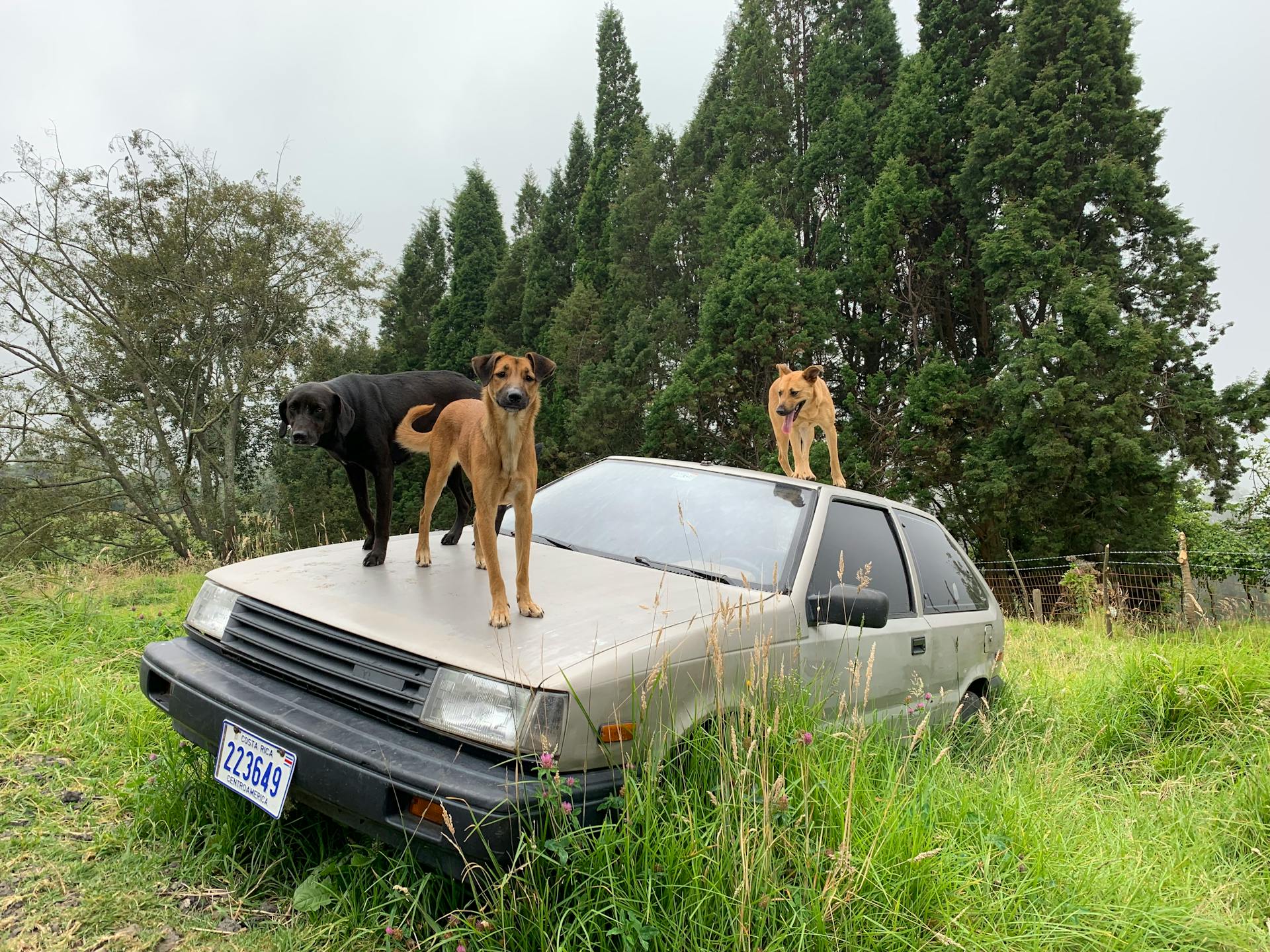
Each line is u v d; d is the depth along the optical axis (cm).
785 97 2908
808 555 310
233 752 235
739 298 2288
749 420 2178
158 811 272
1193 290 2002
